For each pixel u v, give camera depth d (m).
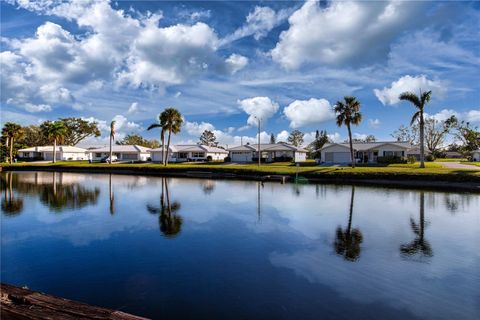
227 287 8.01
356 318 6.57
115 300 7.37
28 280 8.57
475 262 9.73
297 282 8.30
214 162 67.81
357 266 9.45
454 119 61.50
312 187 30.48
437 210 18.03
